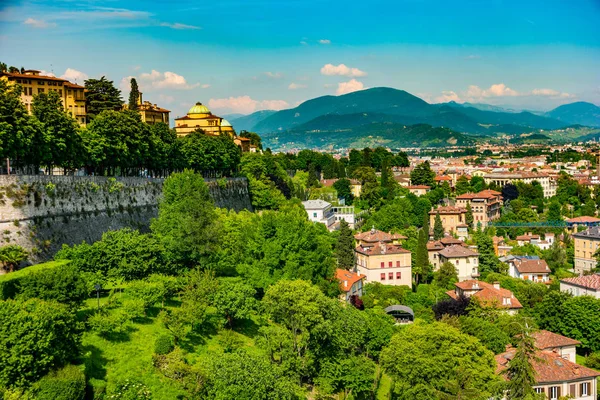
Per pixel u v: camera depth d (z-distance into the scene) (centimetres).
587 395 9094
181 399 6900
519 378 7812
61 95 15550
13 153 9762
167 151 15650
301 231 11506
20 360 5916
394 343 8662
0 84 10212
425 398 7800
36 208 9656
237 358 7088
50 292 7338
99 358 7112
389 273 15688
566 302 12788
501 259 19850
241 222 13162
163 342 7638
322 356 8750
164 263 10069
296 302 8631
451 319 11062
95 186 11288
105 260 9106
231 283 9606
